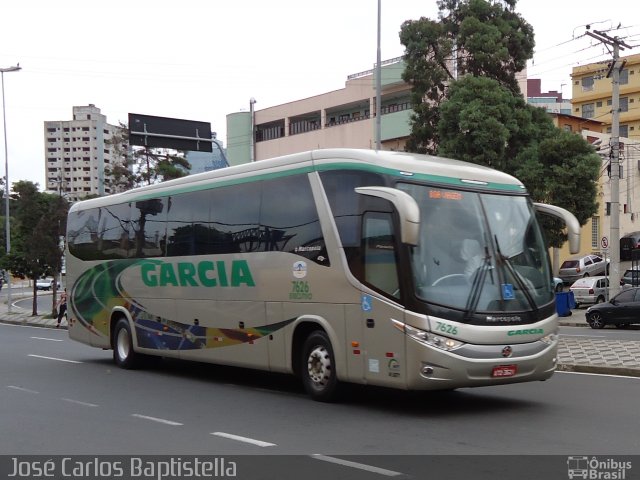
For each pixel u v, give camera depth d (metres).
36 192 40.19
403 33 28.27
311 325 10.52
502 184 10.09
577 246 10.04
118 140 47.91
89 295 16.52
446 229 9.25
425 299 8.78
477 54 26.73
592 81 74.44
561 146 26.17
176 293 13.49
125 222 15.36
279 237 11.01
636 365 13.04
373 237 9.40
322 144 49.78
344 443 7.78
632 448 7.42
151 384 12.85
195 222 13.09
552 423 8.72
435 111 27.73
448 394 10.98
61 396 11.48
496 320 9.02
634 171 51.62
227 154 58.16
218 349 12.34
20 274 36.84
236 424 8.96
